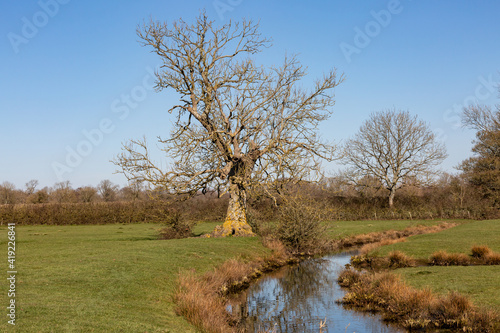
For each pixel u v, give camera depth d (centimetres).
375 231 4103
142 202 5616
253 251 2586
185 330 1005
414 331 1169
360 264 2388
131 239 3108
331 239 3497
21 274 1383
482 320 1102
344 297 1617
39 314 909
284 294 1756
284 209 3055
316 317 1397
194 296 1270
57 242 2641
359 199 6219
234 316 1362
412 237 3177
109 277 1416
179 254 2050
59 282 1288
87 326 874
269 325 1314
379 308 1451
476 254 2203
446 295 1352
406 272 1855
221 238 2911
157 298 1277
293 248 3023
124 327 915
